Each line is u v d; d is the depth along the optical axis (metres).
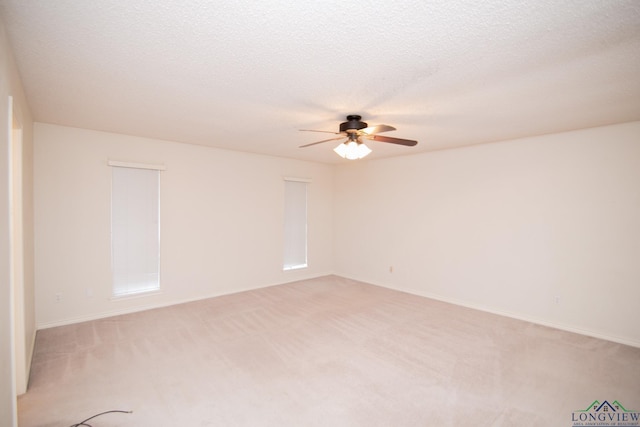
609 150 3.40
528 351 3.08
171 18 1.53
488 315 4.14
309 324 3.76
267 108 2.88
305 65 2.03
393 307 4.44
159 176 4.34
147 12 1.47
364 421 2.06
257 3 1.40
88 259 3.81
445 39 1.71
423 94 2.50
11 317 1.66
